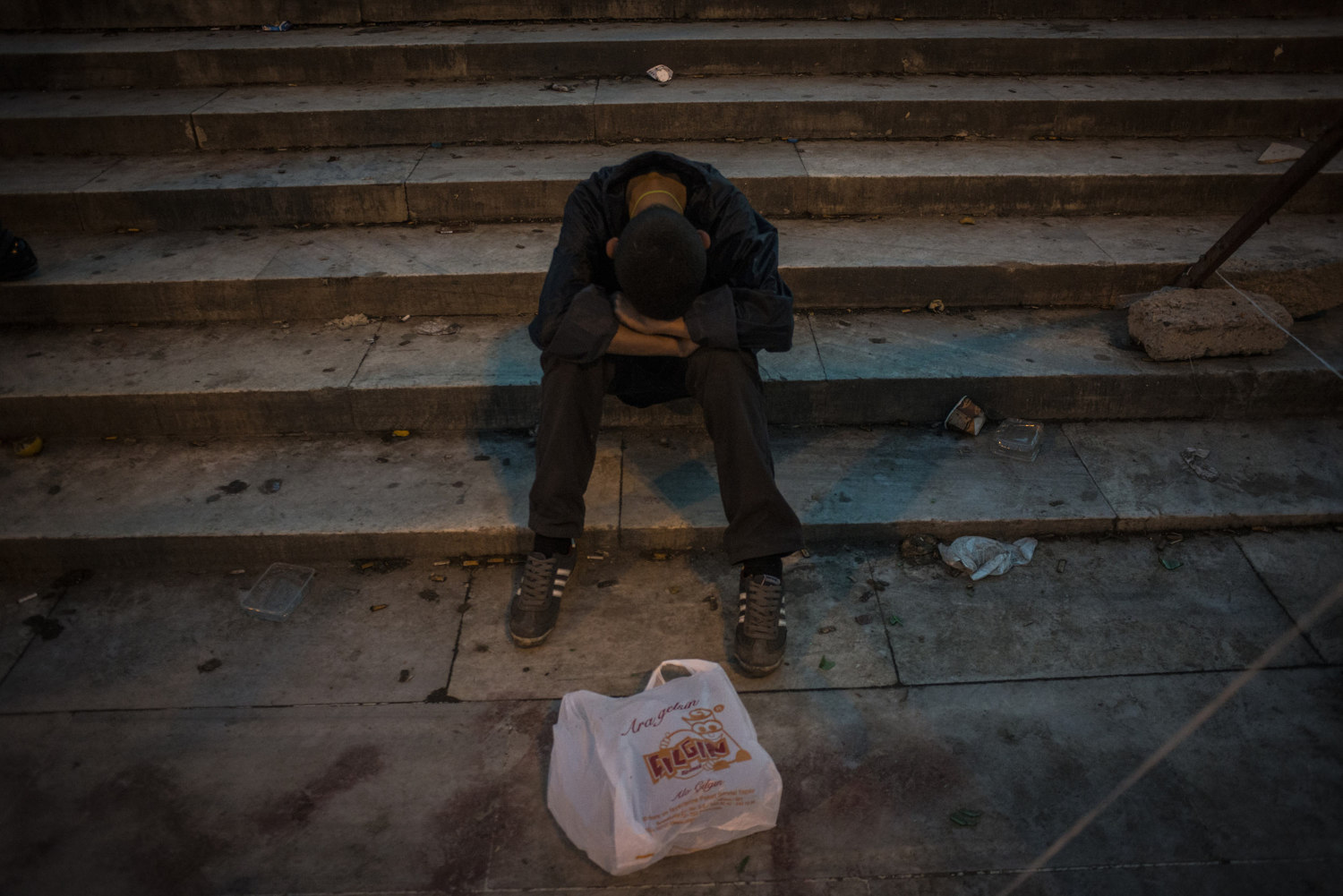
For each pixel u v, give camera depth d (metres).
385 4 4.87
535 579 2.59
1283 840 2.10
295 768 2.30
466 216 3.97
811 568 2.88
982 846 2.10
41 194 3.85
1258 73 4.59
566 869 2.07
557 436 2.48
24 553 2.86
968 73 4.63
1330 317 3.57
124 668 2.57
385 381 3.24
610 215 2.52
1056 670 2.54
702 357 2.43
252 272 3.58
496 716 2.43
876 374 3.25
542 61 4.55
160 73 4.55
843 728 2.39
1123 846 2.09
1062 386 3.26
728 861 2.08
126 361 3.38
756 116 4.26
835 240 3.78
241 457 3.20
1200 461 3.14
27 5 4.80
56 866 2.08
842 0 4.88
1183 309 3.30
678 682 2.29
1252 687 2.47
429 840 2.13
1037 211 4.00
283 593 2.82
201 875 2.06
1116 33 4.61
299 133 4.27
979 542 2.91
